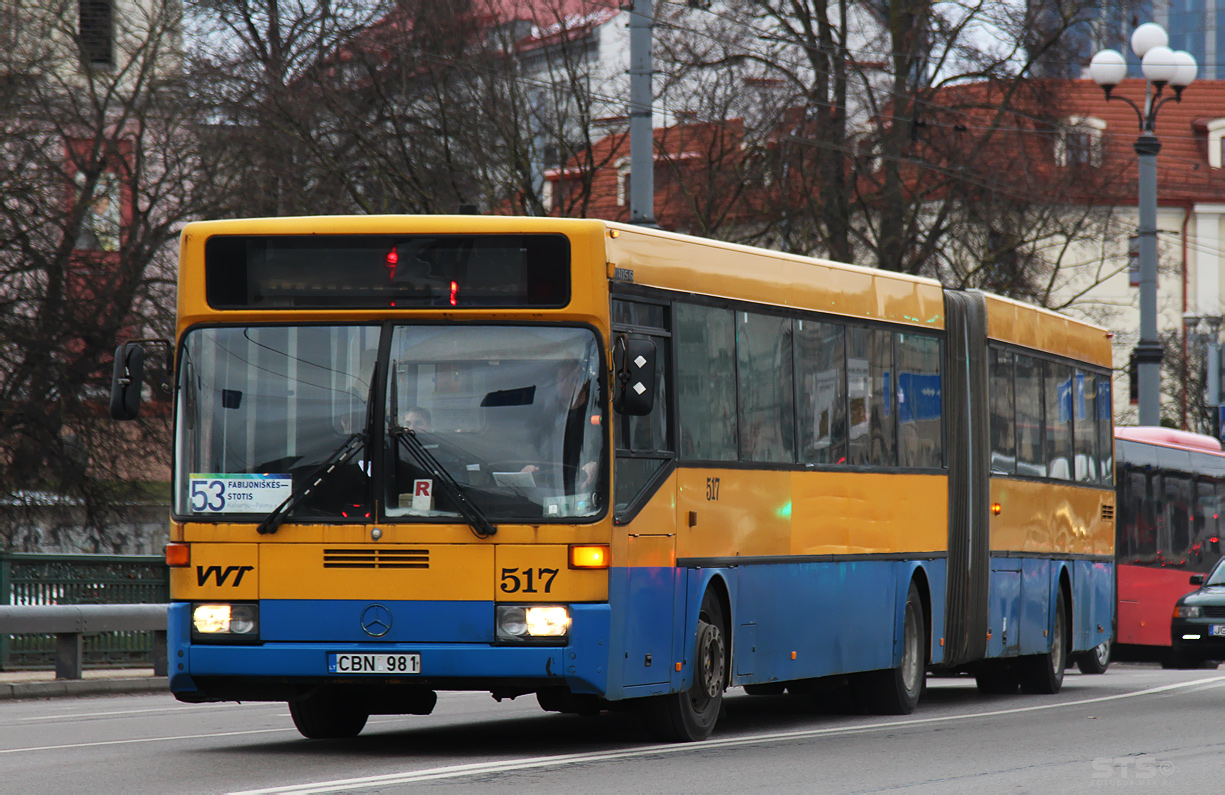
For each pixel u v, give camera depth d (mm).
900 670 28234
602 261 19594
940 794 16859
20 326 58000
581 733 23344
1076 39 67875
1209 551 55125
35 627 34562
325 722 22328
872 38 66562
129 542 61406
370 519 19141
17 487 58625
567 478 19188
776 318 24266
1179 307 115562
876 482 27234
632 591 19859
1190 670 52594
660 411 20938
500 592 18984
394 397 19344
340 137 60438
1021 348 33688
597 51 65688
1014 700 33094
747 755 20406
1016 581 33094
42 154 58625
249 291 19688
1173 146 118188
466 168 60688
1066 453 36250
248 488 19359
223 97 59656
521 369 19375
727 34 63188
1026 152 66062
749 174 64250
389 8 61250
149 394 59812
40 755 20219
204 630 19297
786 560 24250
